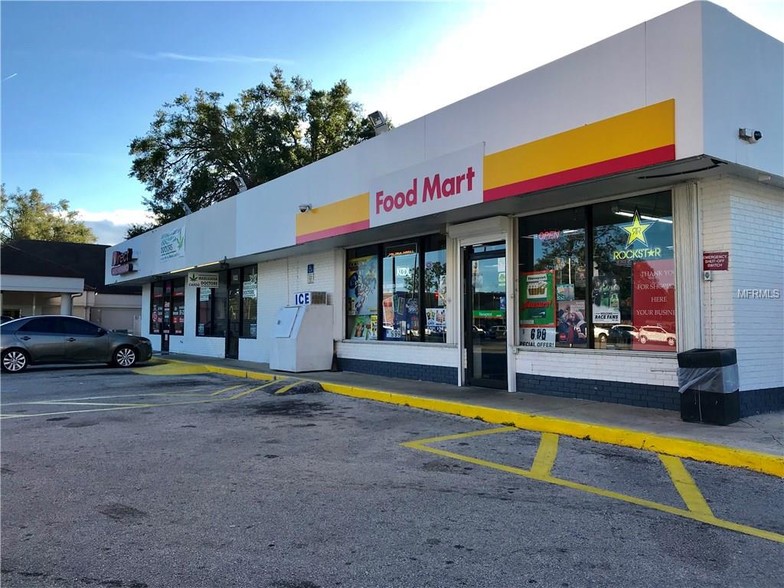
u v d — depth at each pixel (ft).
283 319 51.80
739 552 13.78
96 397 38.22
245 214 57.00
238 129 121.19
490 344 37.70
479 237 37.68
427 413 31.76
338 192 44.21
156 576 12.71
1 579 12.58
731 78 24.39
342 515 16.28
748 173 26.13
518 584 12.28
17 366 53.67
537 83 29.43
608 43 26.32
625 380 29.99
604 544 14.25
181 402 36.01
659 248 29.07
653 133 24.50
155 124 122.93
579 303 32.76
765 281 27.86
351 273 50.57
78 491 18.43
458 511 16.55
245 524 15.65
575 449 23.52
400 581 12.44
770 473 19.81
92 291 127.75
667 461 21.58
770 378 28.02
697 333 27.02
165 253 74.69
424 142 36.40
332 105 125.08
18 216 234.38
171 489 18.61
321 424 28.91
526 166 29.86
